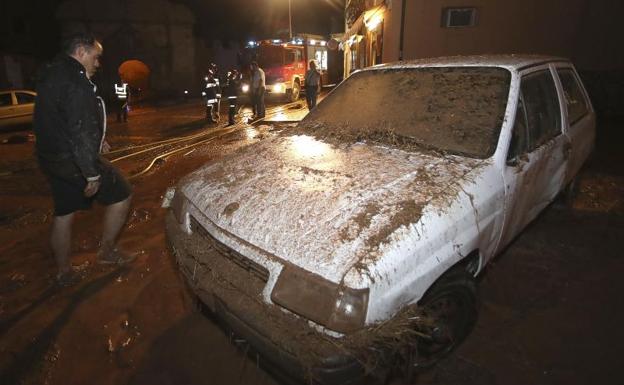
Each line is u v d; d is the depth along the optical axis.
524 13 9.83
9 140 10.52
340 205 1.96
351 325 1.60
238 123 12.08
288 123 11.28
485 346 2.52
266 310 1.79
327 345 1.61
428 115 2.78
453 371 2.32
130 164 7.38
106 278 3.37
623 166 5.82
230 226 2.07
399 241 1.77
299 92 19.22
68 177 2.87
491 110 2.59
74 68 2.64
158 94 23.92
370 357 1.64
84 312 2.94
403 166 2.32
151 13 23.23
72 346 2.62
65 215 3.08
